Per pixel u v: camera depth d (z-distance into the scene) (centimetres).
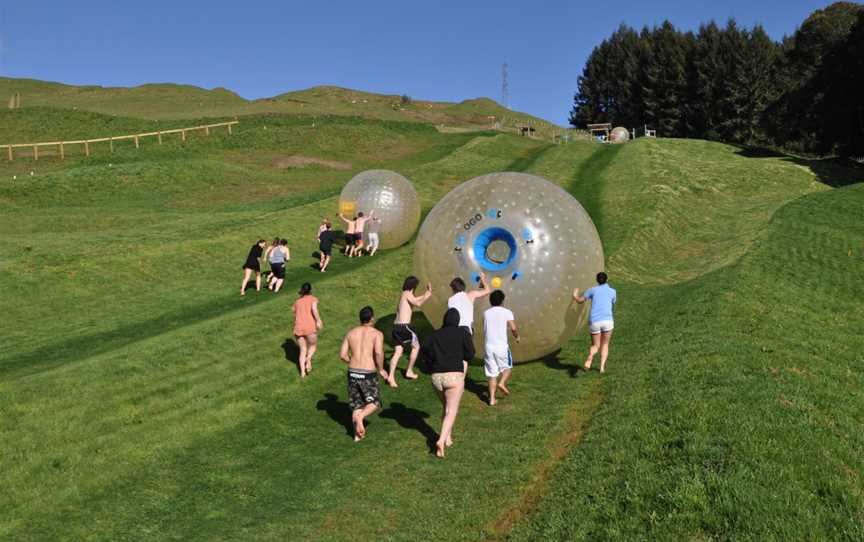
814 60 5375
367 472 812
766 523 494
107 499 778
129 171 3584
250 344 1309
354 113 7425
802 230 2288
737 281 1614
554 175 3731
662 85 8100
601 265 1137
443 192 3481
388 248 2386
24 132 5500
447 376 816
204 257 2098
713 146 4816
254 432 967
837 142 4734
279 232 2452
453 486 747
